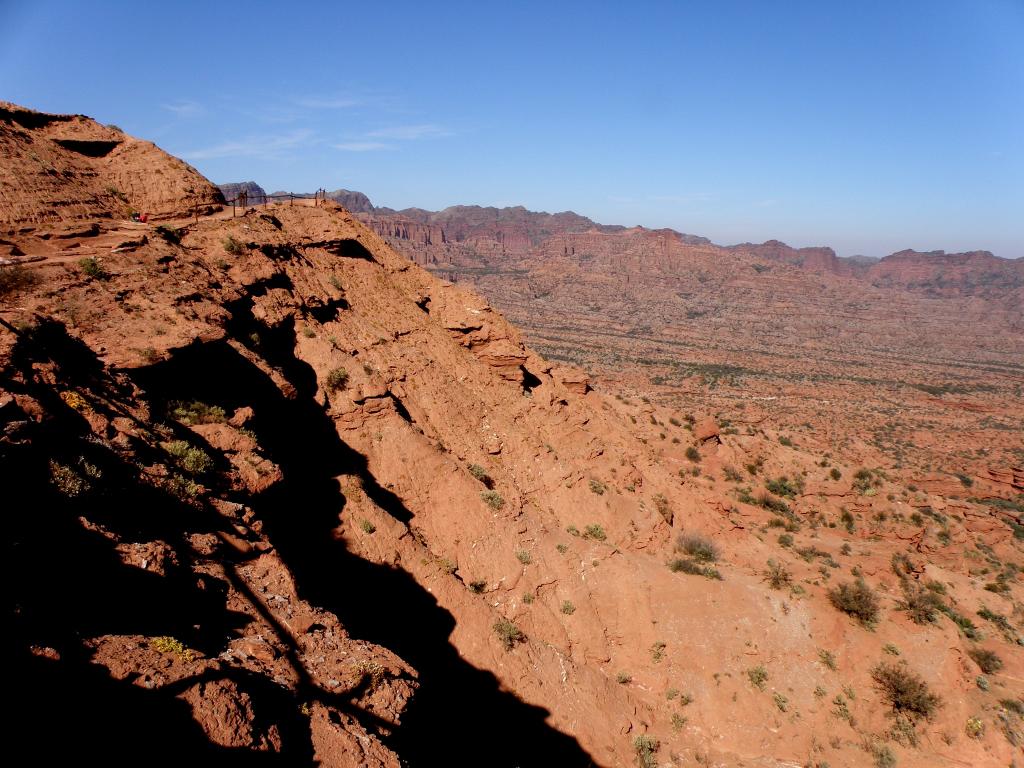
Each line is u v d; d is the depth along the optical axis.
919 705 26.30
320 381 27.78
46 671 7.80
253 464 17.50
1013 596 42.78
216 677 9.63
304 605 14.14
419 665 19.92
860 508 51.50
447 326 39.22
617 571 29.47
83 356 15.80
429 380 33.50
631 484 37.34
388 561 22.44
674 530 35.66
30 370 13.31
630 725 23.59
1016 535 58.72
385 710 12.60
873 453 87.94
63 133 30.34
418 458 27.73
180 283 22.52
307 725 10.57
